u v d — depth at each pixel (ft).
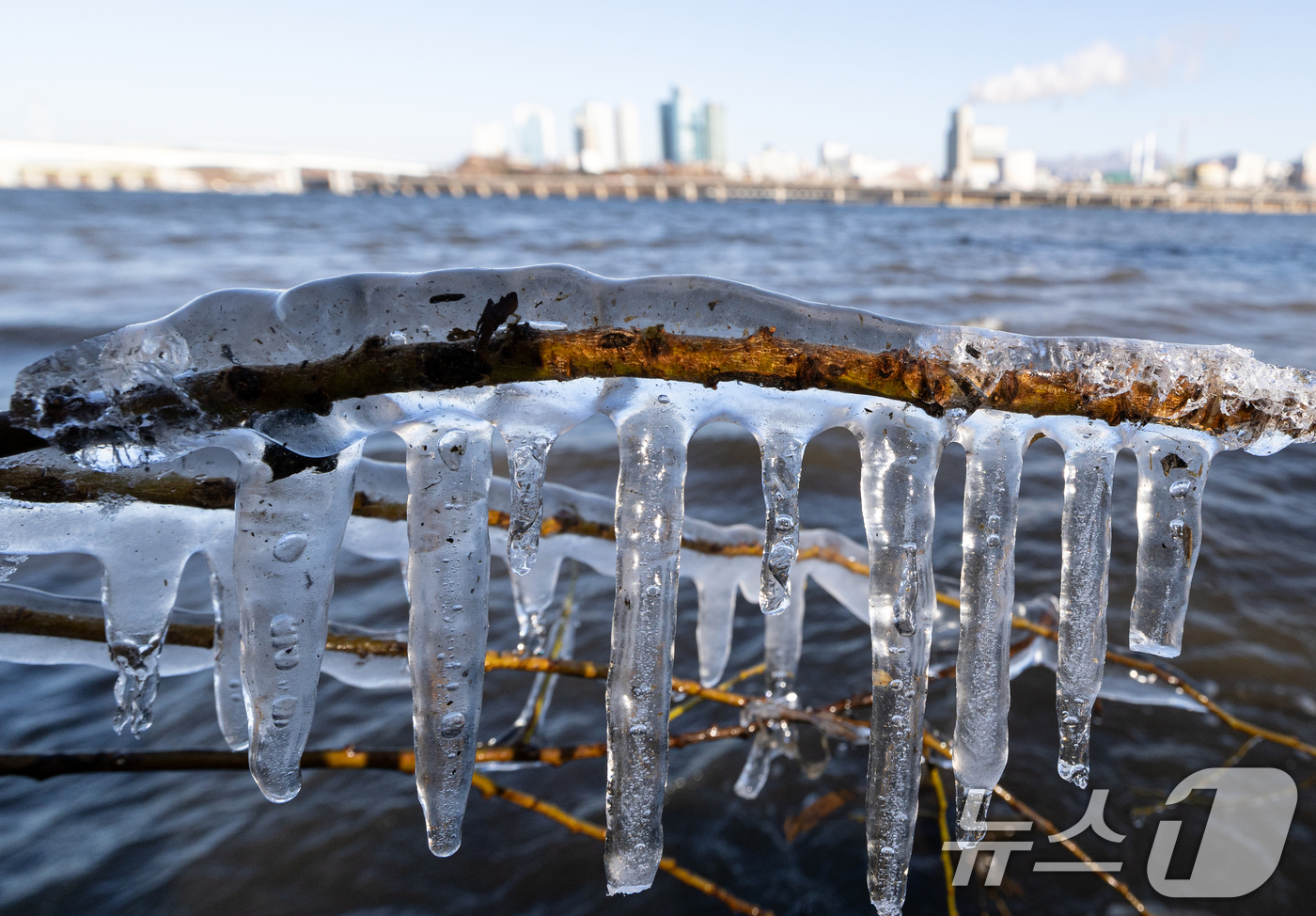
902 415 3.61
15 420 2.81
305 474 3.43
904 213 272.51
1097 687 4.03
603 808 10.50
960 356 3.12
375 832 9.98
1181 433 3.72
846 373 3.09
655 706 3.78
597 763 11.28
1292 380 3.21
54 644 5.09
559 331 2.95
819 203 363.35
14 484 3.81
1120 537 17.48
